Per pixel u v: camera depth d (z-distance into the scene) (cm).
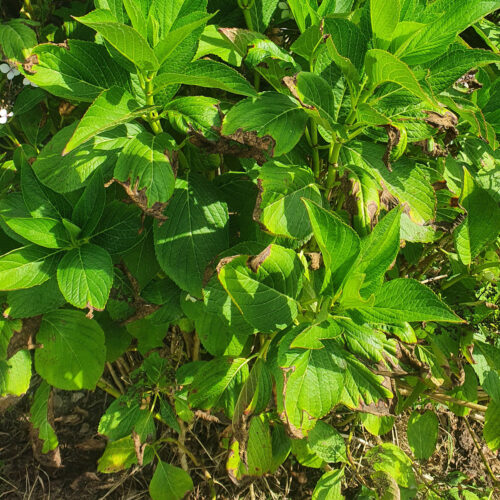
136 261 46
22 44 49
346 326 35
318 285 43
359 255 33
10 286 39
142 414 54
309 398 34
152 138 36
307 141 43
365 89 35
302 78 35
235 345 51
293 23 51
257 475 53
